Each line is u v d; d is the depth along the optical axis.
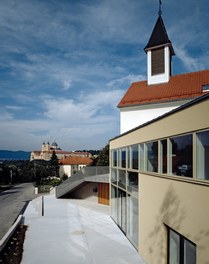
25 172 72.12
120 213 14.17
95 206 21.47
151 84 21.22
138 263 9.39
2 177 61.72
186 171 6.31
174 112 6.95
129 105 19.56
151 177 8.80
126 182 12.70
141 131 10.09
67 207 20.97
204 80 18.53
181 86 19.00
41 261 9.52
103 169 22.03
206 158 5.42
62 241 11.90
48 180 58.47
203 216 5.43
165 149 7.69
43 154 134.12
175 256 7.13
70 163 80.00
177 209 6.72
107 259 9.77
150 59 21.36
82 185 25.27
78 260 9.68
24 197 32.62
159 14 21.47
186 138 6.35
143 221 9.65
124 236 12.73
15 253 10.31
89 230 13.80
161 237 7.82
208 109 5.27
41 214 18.12
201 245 5.49
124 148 13.20
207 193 5.29
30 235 12.84
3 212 21.36
